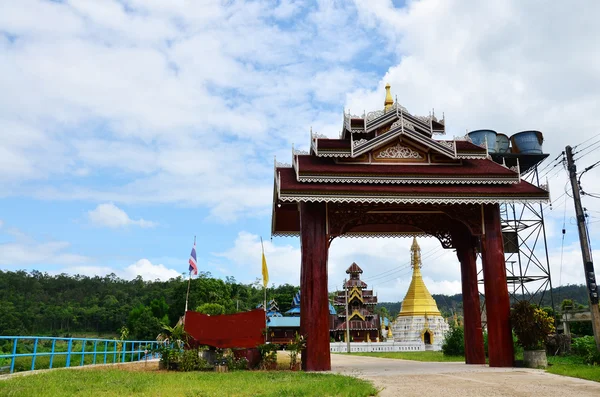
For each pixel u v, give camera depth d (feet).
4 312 411.95
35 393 43.93
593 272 98.02
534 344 84.07
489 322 86.69
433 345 243.60
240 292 461.78
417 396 48.70
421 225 105.40
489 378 65.46
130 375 65.67
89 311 485.97
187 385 54.49
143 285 620.49
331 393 48.60
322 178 84.64
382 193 83.20
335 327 283.79
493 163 97.04
